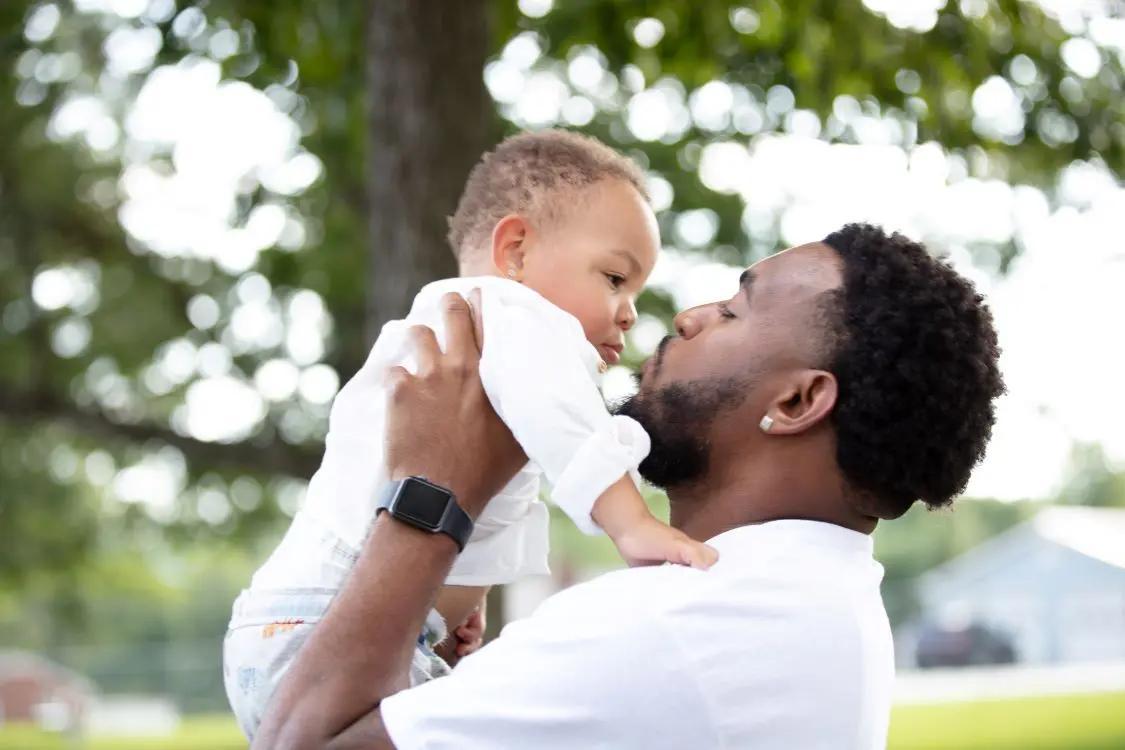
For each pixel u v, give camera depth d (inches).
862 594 75.1
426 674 82.7
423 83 205.0
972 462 78.4
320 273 367.9
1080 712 565.3
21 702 1008.9
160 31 255.1
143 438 372.8
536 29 282.2
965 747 471.8
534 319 78.5
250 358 407.5
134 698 1195.9
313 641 73.8
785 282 79.7
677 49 272.1
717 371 79.0
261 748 72.8
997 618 1288.1
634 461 73.8
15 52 316.8
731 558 73.7
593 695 69.3
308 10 271.3
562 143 94.3
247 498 473.7
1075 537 1397.6
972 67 251.6
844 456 76.6
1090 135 263.0
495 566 85.4
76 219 435.5
